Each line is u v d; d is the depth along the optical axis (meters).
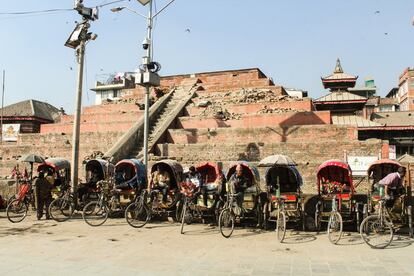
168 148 22.92
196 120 26.08
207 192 13.43
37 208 14.16
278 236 10.66
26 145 28.69
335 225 10.68
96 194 15.84
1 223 13.42
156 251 9.36
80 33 16.42
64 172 17.47
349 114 34.06
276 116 24.22
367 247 9.91
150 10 17.25
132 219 13.37
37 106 42.91
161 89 35.12
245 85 33.62
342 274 7.43
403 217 11.25
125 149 21.86
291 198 12.47
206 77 36.72
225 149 22.06
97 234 11.52
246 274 7.43
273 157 12.73
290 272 7.56
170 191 14.05
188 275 7.35
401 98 65.94
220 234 11.76
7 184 19.17
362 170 19.44
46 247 9.68
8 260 8.35
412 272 7.53
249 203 13.01
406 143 31.19
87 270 7.63
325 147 20.47
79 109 16.31
